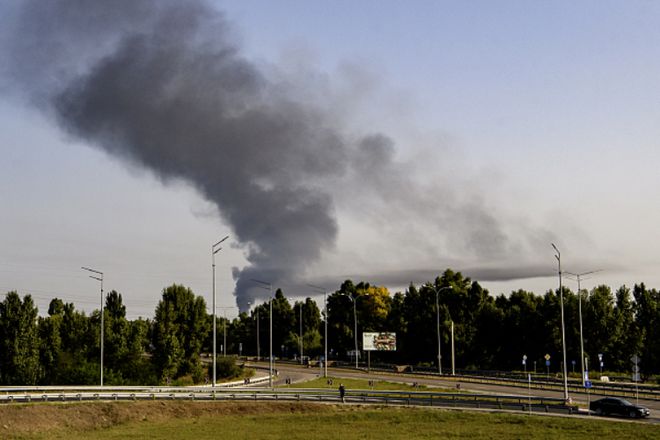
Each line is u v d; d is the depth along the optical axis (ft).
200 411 238.68
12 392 247.50
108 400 238.07
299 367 497.46
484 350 499.51
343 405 251.19
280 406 247.50
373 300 588.09
